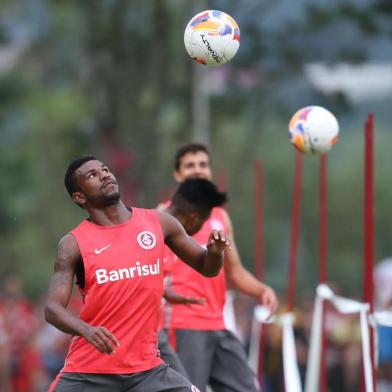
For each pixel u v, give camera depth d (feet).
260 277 144.56
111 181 88.89
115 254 87.40
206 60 98.73
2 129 455.63
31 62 448.65
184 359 111.86
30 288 513.04
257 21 310.04
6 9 425.69
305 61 313.73
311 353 124.26
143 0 321.73
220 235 87.20
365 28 301.63
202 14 99.19
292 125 110.42
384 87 420.36
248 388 113.29
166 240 90.89
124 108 321.11
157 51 316.40
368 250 110.93
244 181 490.49
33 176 458.50
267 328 184.65
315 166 604.49
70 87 467.11
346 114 328.08
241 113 331.57
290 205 603.67
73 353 88.79
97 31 321.93
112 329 87.30
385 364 172.35
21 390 224.53
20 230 483.92
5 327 216.33
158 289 88.69
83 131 346.33
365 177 110.32
